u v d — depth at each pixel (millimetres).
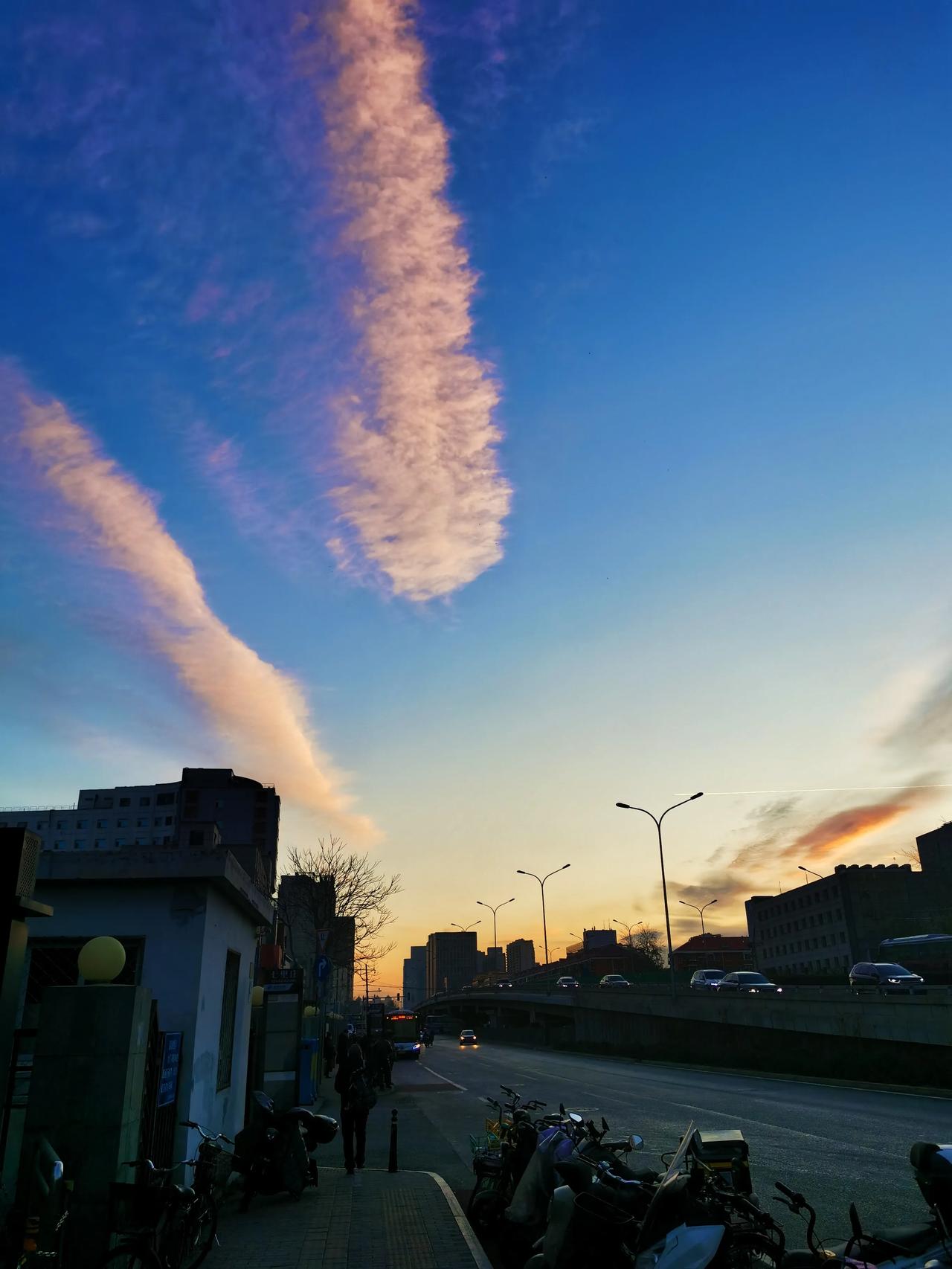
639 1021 56000
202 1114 10711
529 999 82125
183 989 10492
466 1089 29406
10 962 6938
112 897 10734
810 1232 5473
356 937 60625
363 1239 8727
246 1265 7820
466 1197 11859
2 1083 6844
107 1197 6809
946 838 108000
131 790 123688
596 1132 8117
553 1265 6297
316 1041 25922
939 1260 5184
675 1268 5160
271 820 91500
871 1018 32594
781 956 125875
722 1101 23203
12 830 7102
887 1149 14766
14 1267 5941
